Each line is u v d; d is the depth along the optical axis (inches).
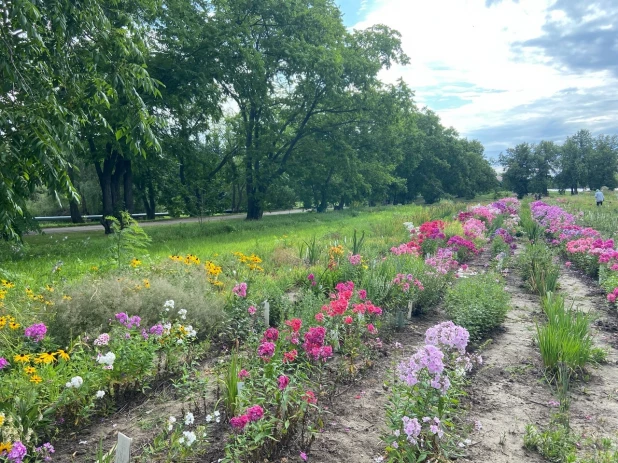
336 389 186.7
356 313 225.8
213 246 581.9
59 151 271.3
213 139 1536.7
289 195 1518.2
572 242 474.0
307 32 1040.8
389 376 196.9
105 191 834.8
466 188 2655.0
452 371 167.2
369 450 143.7
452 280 365.1
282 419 139.8
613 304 320.2
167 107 801.6
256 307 257.0
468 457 142.6
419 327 277.0
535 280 370.9
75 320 213.0
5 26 259.4
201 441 136.0
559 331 218.5
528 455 144.9
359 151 1392.7
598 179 2453.2
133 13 523.5
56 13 287.1
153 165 872.9
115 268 339.3
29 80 275.0
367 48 1250.0
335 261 386.9
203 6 912.3
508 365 218.7
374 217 1190.3
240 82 914.1
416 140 2239.2
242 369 174.1
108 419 160.9
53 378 157.6
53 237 784.9
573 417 169.9
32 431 125.3
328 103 1192.2
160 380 190.9
